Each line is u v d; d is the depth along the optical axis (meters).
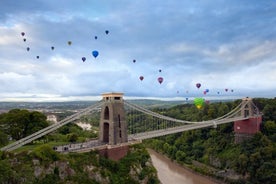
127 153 58.03
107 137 59.94
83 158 50.31
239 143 91.19
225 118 96.69
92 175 49.31
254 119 92.44
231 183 76.25
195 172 83.94
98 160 52.34
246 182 75.75
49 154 45.97
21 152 44.31
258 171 75.44
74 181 46.22
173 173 82.44
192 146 100.19
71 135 67.62
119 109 58.03
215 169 84.31
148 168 58.19
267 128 93.94
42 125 63.69
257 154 78.75
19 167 42.03
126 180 52.78
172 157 96.06
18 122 61.41
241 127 93.81
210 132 100.69
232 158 84.75
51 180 44.00
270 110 100.75
